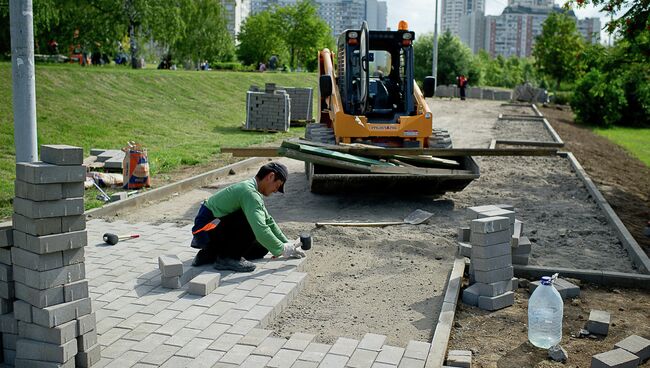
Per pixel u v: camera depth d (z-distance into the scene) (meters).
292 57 72.12
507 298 6.11
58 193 4.14
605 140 25.52
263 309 5.62
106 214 9.64
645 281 6.75
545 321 5.23
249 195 6.42
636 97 32.12
